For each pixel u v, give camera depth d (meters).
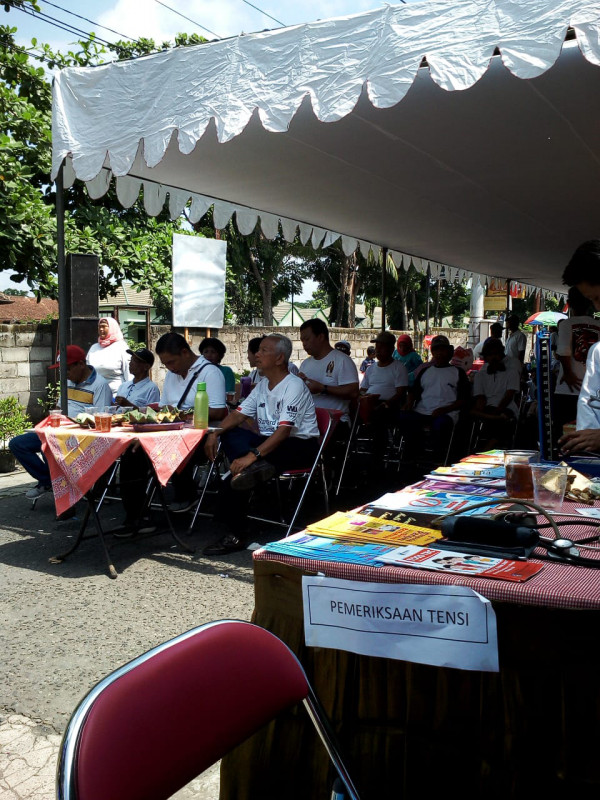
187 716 1.29
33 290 8.93
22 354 10.59
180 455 4.79
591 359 2.66
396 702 1.79
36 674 3.22
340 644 1.75
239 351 15.69
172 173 6.54
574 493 2.35
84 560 4.84
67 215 10.53
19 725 2.82
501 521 1.87
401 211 8.36
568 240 10.50
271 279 31.23
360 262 33.16
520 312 42.28
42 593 4.22
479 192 7.36
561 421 3.53
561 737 1.60
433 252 12.05
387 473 8.00
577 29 3.22
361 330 20.61
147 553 5.00
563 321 3.80
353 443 6.99
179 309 8.77
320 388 6.45
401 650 1.67
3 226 8.16
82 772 1.11
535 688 1.62
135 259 11.05
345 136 5.36
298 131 5.25
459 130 5.23
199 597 4.16
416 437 7.84
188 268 8.82
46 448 4.72
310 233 9.50
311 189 7.23
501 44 3.40
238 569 4.65
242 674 1.40
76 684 3.13
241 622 1.46
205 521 5.84
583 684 1.57
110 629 3.70
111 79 4.77
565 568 1.71
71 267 8.49
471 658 1.60
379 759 1.81
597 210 8.28
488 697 1.67
